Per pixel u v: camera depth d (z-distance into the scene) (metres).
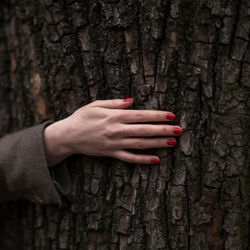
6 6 0.91
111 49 0.81
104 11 0.80
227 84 0.79
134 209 0.81
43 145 0.81
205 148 0.80
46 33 0.84
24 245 0.91
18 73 0.90
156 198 0.80
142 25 0.79
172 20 0.78
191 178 0.80
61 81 0.84
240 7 0.78
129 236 0.82
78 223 0.85
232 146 0.79
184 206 0.80
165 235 0.81
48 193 0.82
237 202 0.80
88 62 0.82
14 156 0.82
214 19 0.78
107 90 0.82
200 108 0.80
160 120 0.78
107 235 0.84
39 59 0.86
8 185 0.83
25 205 0.90
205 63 0.79
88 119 0.80
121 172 0.82
